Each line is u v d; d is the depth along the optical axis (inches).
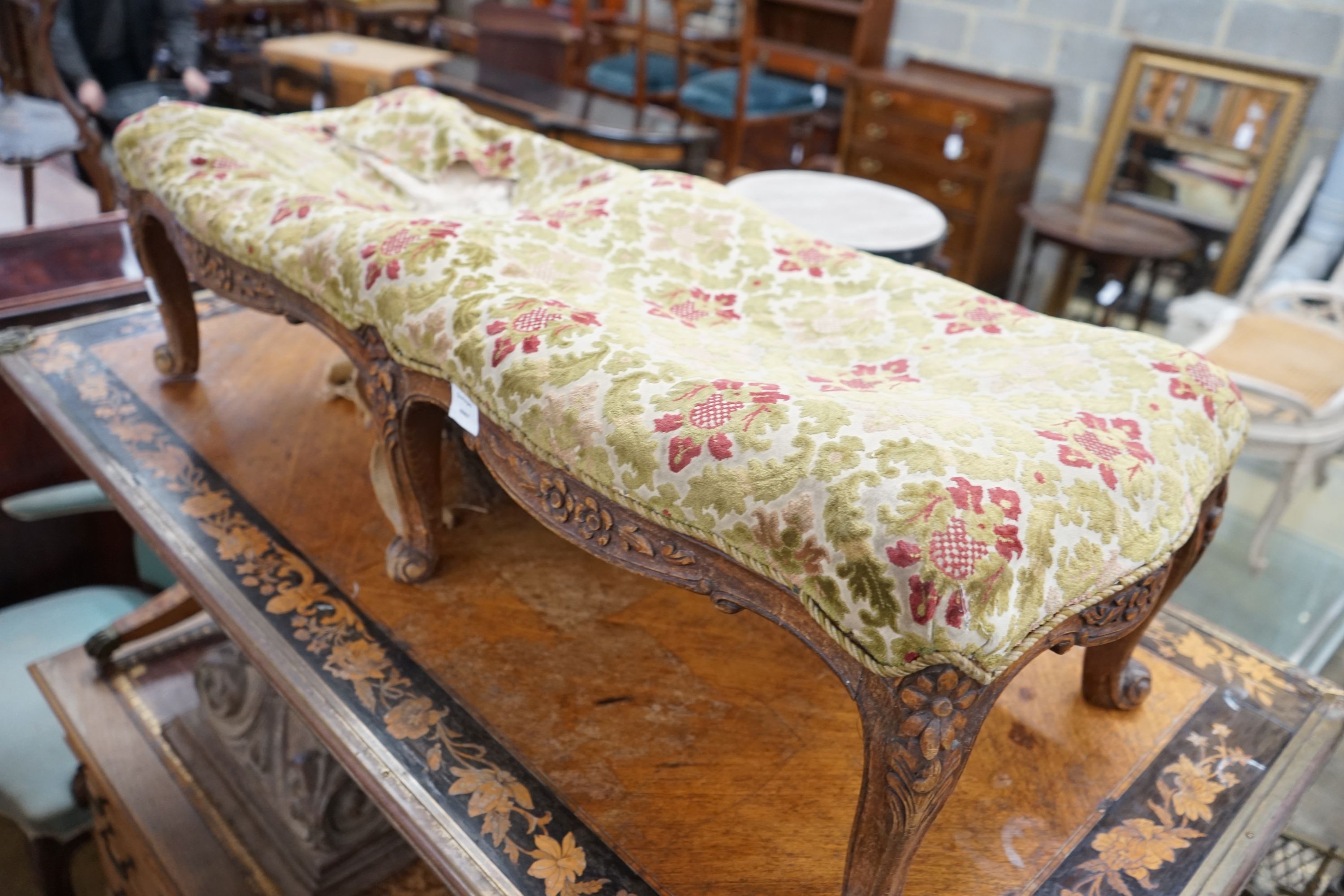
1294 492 81.0
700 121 158.4
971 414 28.3
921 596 22.5
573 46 156.1
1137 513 27.4
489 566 44.3
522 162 52.1
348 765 34.3
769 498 24.6
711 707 37.5
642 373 28.2
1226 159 112.8
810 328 38.3
